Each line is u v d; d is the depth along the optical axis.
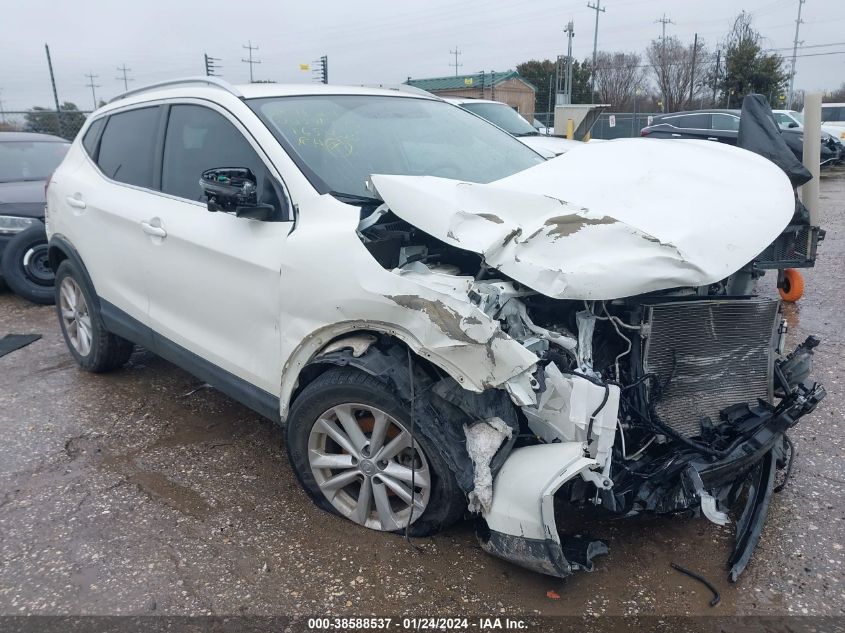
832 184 17.56
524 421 2.64
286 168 3.08
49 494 3.37
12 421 4.18
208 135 3.55
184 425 4.10
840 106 27.34
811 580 2.70
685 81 47.53
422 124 3.92
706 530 3.01
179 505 3.25
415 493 2.79
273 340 3.04
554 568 2.44
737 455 2.66
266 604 2.60
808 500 3.22
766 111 3.99
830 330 5.63
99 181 4.35
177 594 2.66
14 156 7.98
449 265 2.86
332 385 2.78
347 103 3.76
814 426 3.94
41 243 6.77
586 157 3.36
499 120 11.35
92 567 2.82
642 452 2.72
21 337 5.81
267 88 3.64
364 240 2.71
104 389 4.66
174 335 3.71
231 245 3.18
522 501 2.43
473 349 2.42
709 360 2.82
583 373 2.49
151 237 3.71
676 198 2.85
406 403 2.63
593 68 43.72
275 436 3.94
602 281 2.43
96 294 4.45
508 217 2.74
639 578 2.71
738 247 2.62
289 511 3.18
